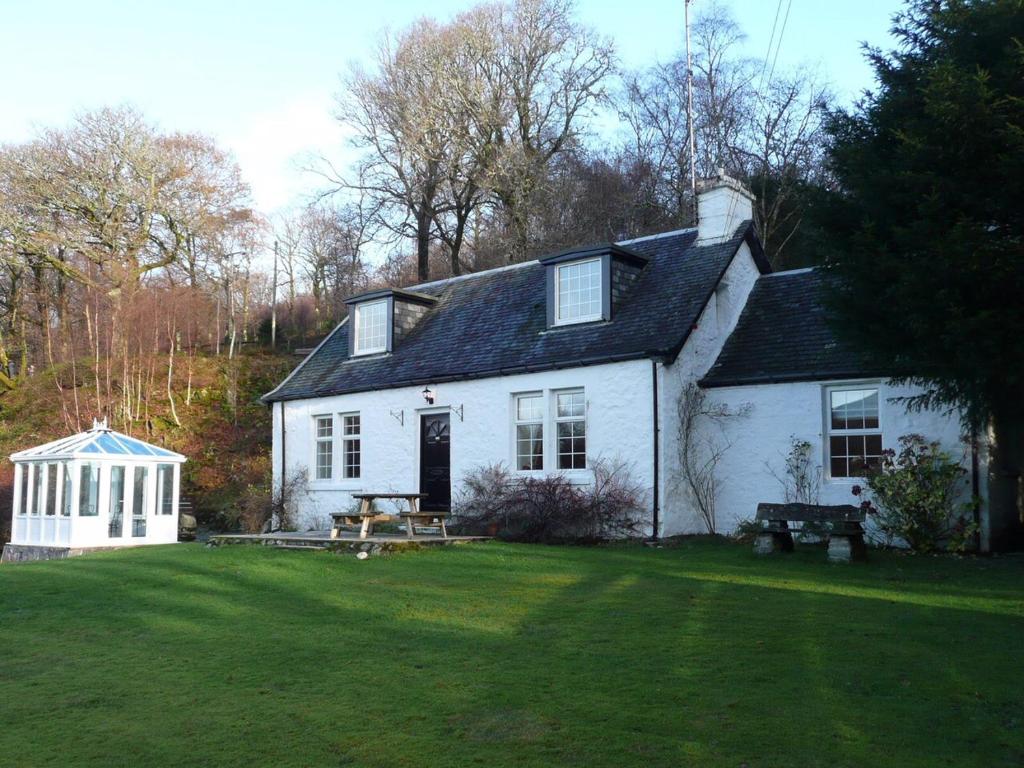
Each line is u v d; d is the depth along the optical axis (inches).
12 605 434.3
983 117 385.4
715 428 665.6
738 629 328.5
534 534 651.5
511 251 1471.5
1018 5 395.5
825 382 618.2
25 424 1350.9
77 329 1501.0
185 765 207.5
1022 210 398.0
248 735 226.8
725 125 1480.1
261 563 524.1
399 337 877.2
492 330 799.7
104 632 366.3
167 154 1520.7
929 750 205.9
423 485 805.9
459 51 1585.9
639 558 528.1
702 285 684.7
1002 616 346.6
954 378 437.7
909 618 342.6
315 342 1733.5
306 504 900.6
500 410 741.3
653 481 637.3
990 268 378.0
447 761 205.0
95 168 1466.5
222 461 1226.6
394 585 445.4
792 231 1279.5
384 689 264.5
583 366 684.7
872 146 468.1
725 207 724.0
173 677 287.9
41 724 241.0
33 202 1440.7
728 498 656.4
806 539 586.2
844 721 225.8
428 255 1749.5
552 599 399.9
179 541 935.0
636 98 1610.5
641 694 251.8
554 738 217.8
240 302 1867.6
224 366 1504.7
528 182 1505.9
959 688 251.8
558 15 1593.3
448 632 339.9
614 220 1518.2
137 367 1382.9
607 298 708.0
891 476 551.2
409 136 1603.1
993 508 562.6
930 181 408.2
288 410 935.0
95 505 818.8
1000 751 205.2
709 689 254.7
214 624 370.9
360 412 862.5
